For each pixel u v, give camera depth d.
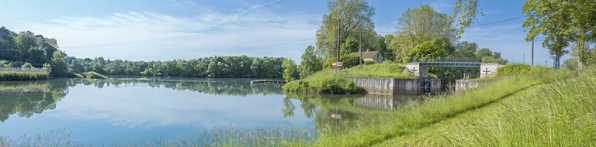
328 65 53.88
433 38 51.62
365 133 9.10
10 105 24.28
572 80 8.21
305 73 53.16
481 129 5.52
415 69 43.47
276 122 17.83
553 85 8.23
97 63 113.50
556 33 20.38
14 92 34.78
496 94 13.56
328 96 36.34
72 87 45.69
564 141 3.89
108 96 33.12
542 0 19.84
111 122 17.88
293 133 11.10
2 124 16.88
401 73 42.59
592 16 14.24
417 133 8.70
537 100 6.59
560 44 21.11
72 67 100.94
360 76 42.31
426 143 7.53
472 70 62.12
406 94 38.41
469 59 42.16
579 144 3.84
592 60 19.89
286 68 53.50
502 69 37.00
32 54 76.06
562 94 6.46
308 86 40.84
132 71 116.00
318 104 27.70
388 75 40.62
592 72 8.96
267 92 41.50
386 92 38.56
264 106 26.00
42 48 84.69
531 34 22.02
